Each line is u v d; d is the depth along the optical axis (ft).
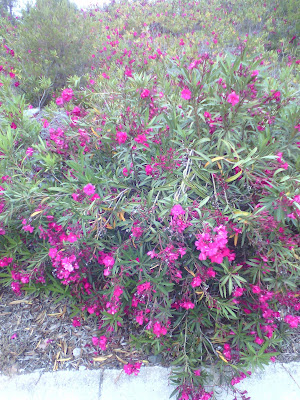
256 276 7.84
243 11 28.89
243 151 7.41
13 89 18.61
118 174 7.84
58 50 19.44
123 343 8.37
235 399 7.00
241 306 8.25
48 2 21.42
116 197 7.18
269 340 7.27
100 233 7.23
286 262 7.24
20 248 9.08
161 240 7.22
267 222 6.64
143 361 7.92
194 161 7.14
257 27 26.61
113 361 7.97
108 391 7.38
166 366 7.78
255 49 19.27
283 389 7.34
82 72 20.02
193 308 8.10
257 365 7.39
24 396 7.34
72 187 7.26
